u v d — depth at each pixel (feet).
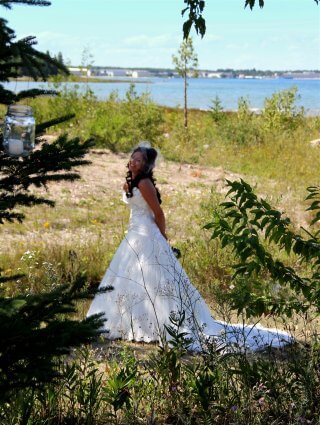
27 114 11.24
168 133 78.13
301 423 13.14
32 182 11.50
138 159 21.98
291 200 45.73
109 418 14.57
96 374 16.57
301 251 15.53
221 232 15.43
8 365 10.04
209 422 13.34
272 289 16.92
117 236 33.86
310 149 66.23
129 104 66.54
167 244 22.08
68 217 38.52
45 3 9.77
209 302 25.04
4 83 11.09
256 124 73.92
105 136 61.46
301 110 81.97
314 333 16.53
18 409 13.34
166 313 21.15
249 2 16.88
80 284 11.37
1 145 11.55
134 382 14.90
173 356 15.11
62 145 11.62
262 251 15.03
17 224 35.81
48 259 28.50
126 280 21.66
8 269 26.40
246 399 13.94
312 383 14.33
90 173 50.11
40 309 10.54
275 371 15.37
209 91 380.37
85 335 10.36
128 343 20.98
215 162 60.08
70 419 14.02
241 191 15.56
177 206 43.11
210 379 14.19
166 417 14.53
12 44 10.09
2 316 9.90
